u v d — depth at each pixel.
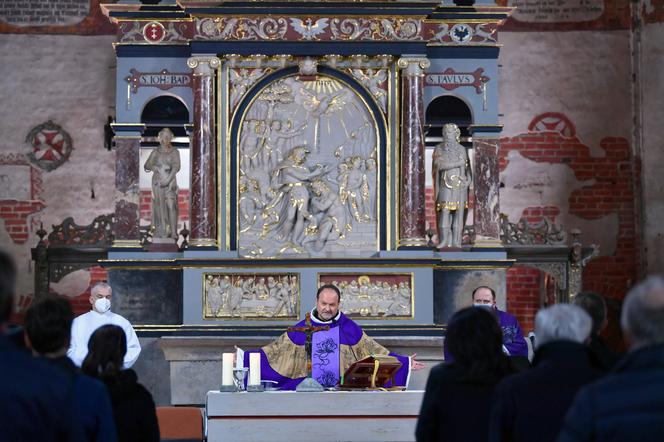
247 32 17.12
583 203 21.59
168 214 17.44
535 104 21.75
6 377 5.18
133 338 14.62
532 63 21.83
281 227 17.16
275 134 17.28
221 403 10.55
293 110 17.38
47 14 21.48
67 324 6.70
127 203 17.22
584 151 21.67
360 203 17.22
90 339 7.93
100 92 21.41
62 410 5.28
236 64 17.23
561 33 21.91
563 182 21.61
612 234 21.55
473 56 17.66
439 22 17.64
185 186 21.23
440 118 19.45
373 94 17.34
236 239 17.05
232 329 16.66
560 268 18.92
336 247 17.09
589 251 19.00
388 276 16.92
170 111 19.48
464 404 7.15
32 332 6.61
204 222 16.91
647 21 21.55
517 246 18.75
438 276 17.27
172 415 11.97
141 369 16.80
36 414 5.19
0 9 21.45
